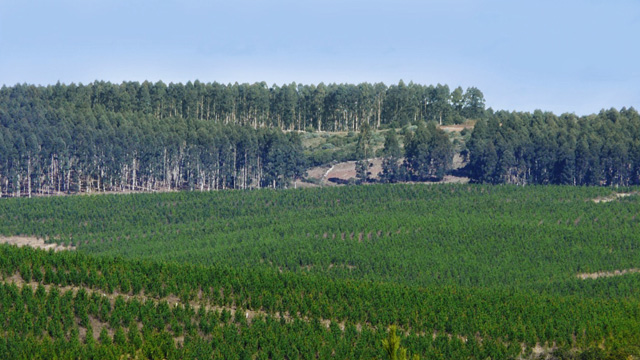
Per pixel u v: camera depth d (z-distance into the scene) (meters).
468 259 145.25
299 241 155.75
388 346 60.50
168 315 100.31
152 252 155.50
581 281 133.00
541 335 107.88
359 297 115.50
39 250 114.94
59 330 90.88
